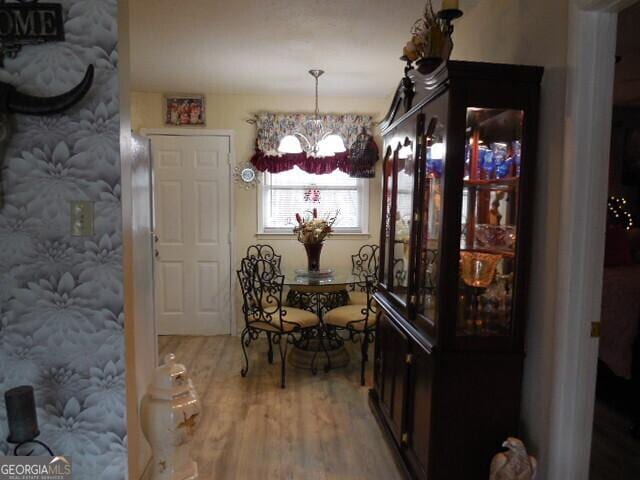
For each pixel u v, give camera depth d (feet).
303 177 15.31
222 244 15.12
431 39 6.55
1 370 5.55
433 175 6.57
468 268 6.22
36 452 5.62
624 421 9.35
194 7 8.35
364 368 11.54
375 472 7.64
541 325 6.05
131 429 5.92
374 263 15.34
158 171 14.80
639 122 15.56
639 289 9.45
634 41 9.61
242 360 12.96
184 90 14.34
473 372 6.22
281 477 7.50
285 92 14.49
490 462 6.35
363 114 14.97
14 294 5.48
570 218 5.44
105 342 5.59
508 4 7.09
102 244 5.49
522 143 6.07
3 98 5.12
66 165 5.39
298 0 8.06
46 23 5.22
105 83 5.34
